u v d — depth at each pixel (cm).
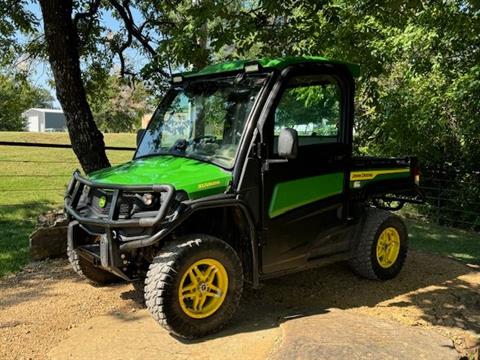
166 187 353
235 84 430
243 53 666
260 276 420
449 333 402
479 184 925
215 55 720
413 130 911
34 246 576
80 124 674
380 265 521
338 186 471
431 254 663
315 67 439
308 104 438
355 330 371
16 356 351
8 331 387
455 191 947
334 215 473
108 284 495
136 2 869
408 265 595
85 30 839
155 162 429
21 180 1309
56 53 654
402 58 929
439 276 557
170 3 816
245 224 401
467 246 787
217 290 381
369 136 983
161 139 467
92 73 909
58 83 662
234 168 393
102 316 421
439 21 804
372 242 509
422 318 431
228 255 383
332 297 479
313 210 450
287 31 664
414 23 830
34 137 2180
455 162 959
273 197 413
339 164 469
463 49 867
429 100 901
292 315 412
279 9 630
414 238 834
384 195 542
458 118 910
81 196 427
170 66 757
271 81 411
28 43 870
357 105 983
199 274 372
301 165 434
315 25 683
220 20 658
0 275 529
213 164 402
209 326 375
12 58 883
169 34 784
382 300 475
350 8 800
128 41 881
